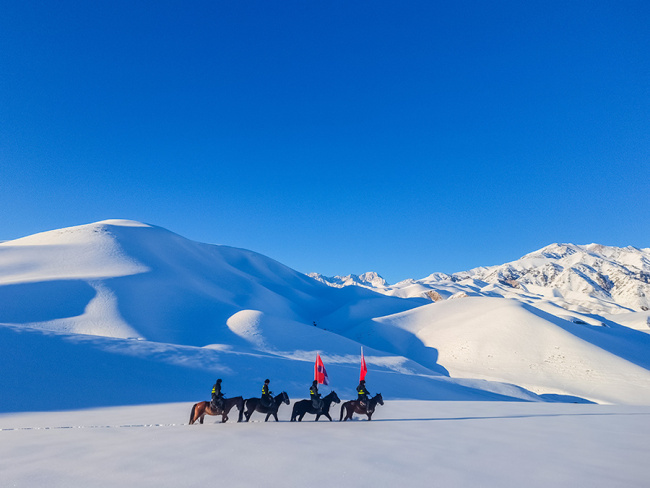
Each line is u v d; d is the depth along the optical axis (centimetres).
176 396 2841
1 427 1455
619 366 7456
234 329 7912
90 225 13862
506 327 9481
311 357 6738
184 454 916
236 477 735
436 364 8712
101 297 8206
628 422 1580
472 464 836
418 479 725
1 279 8750
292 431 1259
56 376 2894
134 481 712
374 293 17938
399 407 2302
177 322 8344
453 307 12094
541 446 1033
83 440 1102
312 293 18750
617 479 735
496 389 5456
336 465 820
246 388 3288
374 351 7900
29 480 723
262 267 19200
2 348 3203
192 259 14100
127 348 3809
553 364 7794
